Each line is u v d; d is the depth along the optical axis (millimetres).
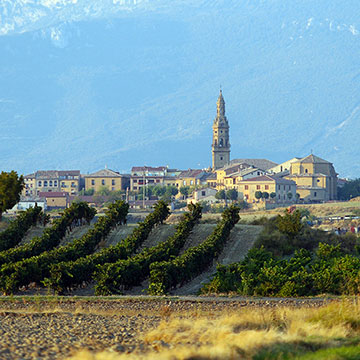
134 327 119438
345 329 105938
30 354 84250
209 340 93750
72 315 143750
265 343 90500
